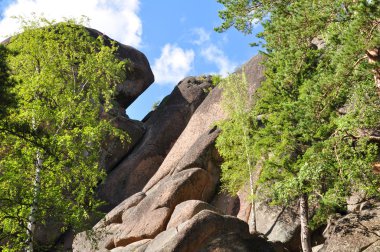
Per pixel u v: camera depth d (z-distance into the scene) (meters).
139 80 40.69
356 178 13.33
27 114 17.62
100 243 23.89
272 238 21.47
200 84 39.62
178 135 35.88
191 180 25.67
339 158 13.59
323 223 19.45
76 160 17.69
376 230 15.35
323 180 15.52
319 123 14.49
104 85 22.34
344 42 12.53
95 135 18.59
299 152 19.77
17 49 20.48
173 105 37.97
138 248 20.38
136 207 25.39
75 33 22.28
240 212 25.08
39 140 14.76
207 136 28.89
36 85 18.77
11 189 16.03
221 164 27.67
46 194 16.69
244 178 24.47
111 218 25.78
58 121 18.22
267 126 19.64
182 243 17.72
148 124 37.72
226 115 30.55
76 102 20.50
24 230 16.27
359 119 13.09
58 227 26.92
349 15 13.33
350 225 16.19
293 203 22.50
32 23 21.47
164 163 30.92
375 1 11.37
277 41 17.88
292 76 17.95
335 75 12.93
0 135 15.96
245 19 16.09
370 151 13.67
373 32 11.96
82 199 17.55
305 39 15.55
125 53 40.88
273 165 19.09
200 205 21.88
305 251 17.89
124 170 32.62
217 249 17.59
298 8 14.05
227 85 26.52
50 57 20.72
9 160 16.69
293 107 14.53
